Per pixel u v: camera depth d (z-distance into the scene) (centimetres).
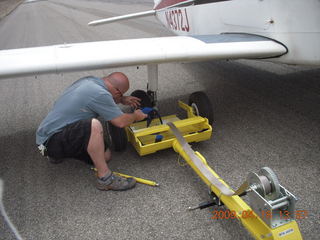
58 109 242
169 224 210
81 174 276
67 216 225
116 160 291
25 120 403
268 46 308
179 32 565
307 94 415
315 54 288
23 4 3603
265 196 165
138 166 280
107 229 210
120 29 1074
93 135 231
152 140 296
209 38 331
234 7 362
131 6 1833
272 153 287
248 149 296
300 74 493
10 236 210
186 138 279
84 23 1356
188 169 272
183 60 286
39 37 1085
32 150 324
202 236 198
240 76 507
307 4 275
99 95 237
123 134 288
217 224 207
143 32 977
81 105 238
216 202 214
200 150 300
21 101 480
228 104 401
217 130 337
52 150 244
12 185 267
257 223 175
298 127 331
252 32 346
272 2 304
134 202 235
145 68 595
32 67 249
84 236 206
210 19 424
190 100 328
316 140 304
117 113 245
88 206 234
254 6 329
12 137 357
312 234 196
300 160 273
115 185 246
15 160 307
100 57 261
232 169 267
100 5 2233
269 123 344
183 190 244
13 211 234
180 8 523
